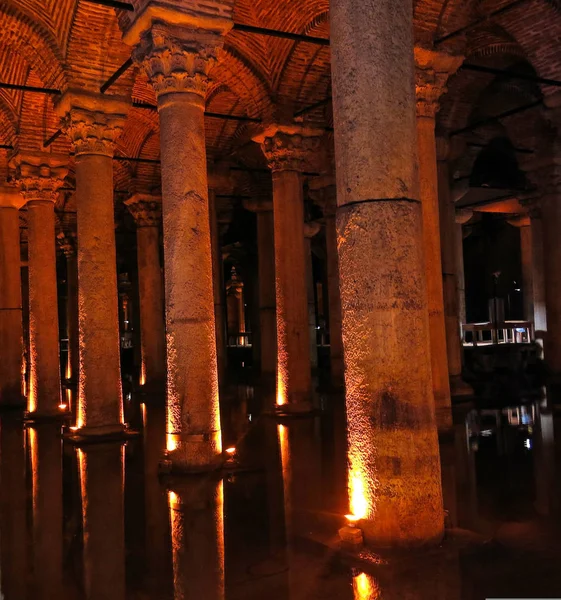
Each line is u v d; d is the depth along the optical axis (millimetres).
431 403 4766
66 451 9781
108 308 10445
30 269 13117
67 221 21594
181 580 4523
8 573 4844
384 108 4664
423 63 8914
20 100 12336
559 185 14570
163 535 5570
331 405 13383
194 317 7859
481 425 9734
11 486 7676
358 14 4691
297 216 12203
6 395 15766
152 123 15016
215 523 5805
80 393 10555
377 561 4457
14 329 15859
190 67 7785
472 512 5531
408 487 4609
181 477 7617
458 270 20141
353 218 4719
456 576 4203
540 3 10492
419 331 4715
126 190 18719
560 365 14570
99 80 10211
